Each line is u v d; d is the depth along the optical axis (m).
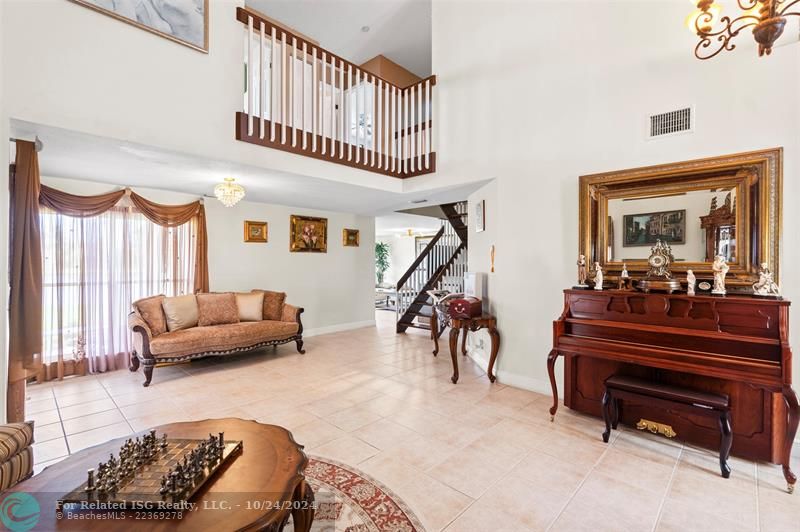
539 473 2.29
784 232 2.47
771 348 2.19
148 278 4.79
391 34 6.23
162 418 3.12
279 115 3.98
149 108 2.85
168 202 4.94
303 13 5.69
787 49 2.46
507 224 3.93
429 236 12.63
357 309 7.46
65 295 4.18
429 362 4.88
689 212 2.79
